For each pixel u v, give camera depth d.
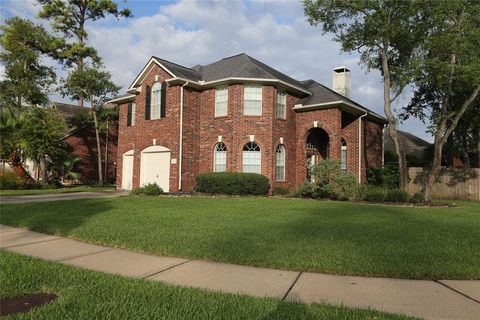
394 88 17.89
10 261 5.87
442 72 15.85
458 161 36.44
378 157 25.30
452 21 15.80
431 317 3.96
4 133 23.86
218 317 3.77
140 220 9.74
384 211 12.02
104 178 32.25
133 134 24.61
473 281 5.27
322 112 20.67
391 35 16.72
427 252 6.50
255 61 23.19
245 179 18.17
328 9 17.17
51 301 4.15
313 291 4.77
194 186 20.05
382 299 4.50
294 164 21.39
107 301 4.16
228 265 5.96
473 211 12.94
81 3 32.66
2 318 3.67
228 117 20.12
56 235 8.41
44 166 25.55
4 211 11.75
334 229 8.50
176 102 20.42
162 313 3.85
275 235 7.79
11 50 30.47
